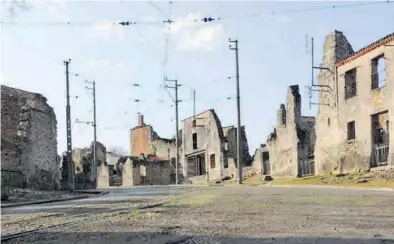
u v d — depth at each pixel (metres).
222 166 58.47
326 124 36.97
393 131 29.17
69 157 37.47
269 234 8.60
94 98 57.84
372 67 31.80
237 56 43.66
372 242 7.60
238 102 42.88
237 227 9.58
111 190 36.47
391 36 29.72
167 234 8.97
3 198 22.53
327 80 37.09
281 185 31.06
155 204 16.47
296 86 43.66
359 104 32.94
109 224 10.78
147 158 71.88
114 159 96.06
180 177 67.19
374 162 31.16
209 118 61.88
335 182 28.69
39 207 18.42
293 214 11.60
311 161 40.56
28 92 30.95
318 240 7.87
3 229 10.88
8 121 29.06
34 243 8.52
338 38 36.44
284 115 45.91
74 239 8.79
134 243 8.14
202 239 8.28
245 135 60.25
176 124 62.09
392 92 29.53
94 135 57.44
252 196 18.39
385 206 13.08
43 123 32.25
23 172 29.44
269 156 48.22
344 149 34.34
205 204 15.37
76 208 16.98
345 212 11.74
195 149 65.06
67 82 39.03
